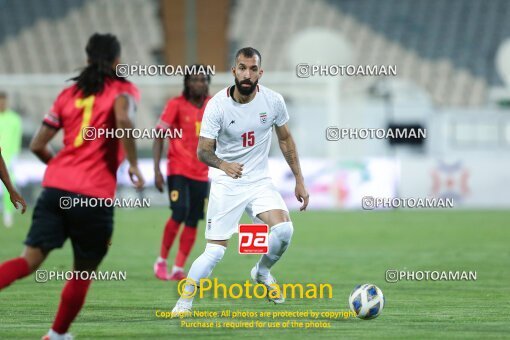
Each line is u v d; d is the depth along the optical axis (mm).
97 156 19391
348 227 60438
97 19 114750
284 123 24750
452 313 25516
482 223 63156
